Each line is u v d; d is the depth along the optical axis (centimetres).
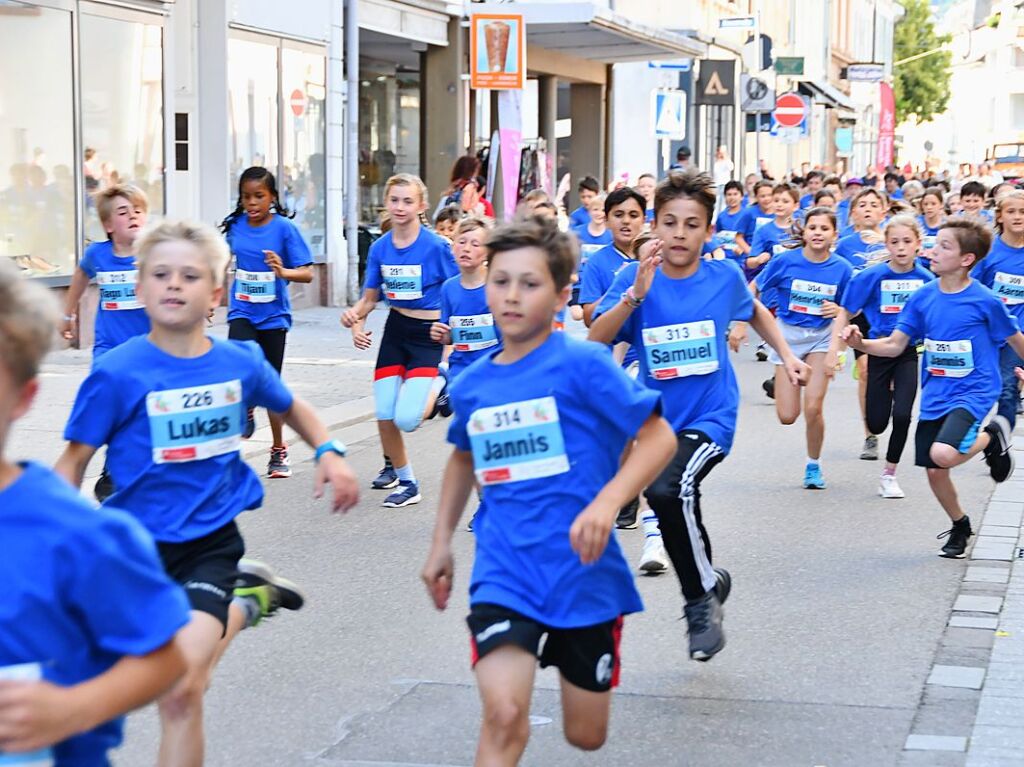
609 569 450
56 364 1560
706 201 672
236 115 2073
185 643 444
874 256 1351
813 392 1063
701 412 667
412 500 1015
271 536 909
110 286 954
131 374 478
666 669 652
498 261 445
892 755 546
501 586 437
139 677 273
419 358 1014
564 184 2567
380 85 2670
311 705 602
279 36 2172
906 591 786
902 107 10975
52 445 1123
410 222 1014
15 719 254
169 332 484
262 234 1101
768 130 4684
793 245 1135
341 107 2372
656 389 675
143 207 960
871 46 9412
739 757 545
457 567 844
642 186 1970
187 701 438
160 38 1852
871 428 1080
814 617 735
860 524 958
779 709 598
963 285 867
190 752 439
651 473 441
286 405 499
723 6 4597
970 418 854
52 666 268
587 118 3575
